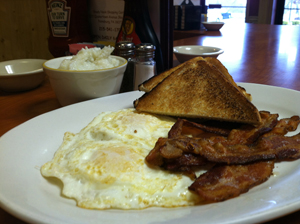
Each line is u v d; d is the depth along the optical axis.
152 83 0.38
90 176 0.22
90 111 0.35
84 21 0.55
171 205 0.20
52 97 0.44
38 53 0.94
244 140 0.27
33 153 0.26
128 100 0.38
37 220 0.17
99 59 0.40
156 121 0.31
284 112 0.35
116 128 0.29
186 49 0.68
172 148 0.23
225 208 0.19
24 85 0.45
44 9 0.90
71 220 0.18
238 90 0.31
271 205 0.18
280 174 0.24
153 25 0.51
